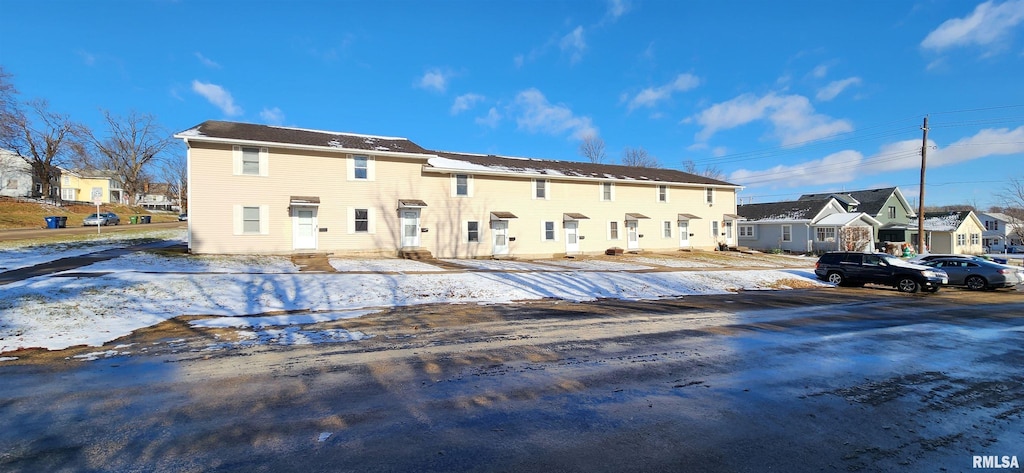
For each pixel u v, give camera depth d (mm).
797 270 24000
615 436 4117
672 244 34531
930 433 4238
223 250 20750
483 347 7480
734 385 5559
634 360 6691
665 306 12641
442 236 25766
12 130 45156
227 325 9141
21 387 5387
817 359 6840
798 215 40000
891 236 42531
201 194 20422
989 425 4438
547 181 29375
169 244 25625
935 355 7160
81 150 53969
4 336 7738
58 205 49156
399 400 5000
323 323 9500
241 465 3559
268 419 4453
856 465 3609
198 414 4570
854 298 15266
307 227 22312
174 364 6387
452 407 4801
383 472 3461
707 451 3834
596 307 12273
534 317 10492
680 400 5035
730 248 37000
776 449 3879
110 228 39469
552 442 3992
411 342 7836
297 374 5918
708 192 36656
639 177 33469
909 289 17562
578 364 6461
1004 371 6285
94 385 5461
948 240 41844
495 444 3945
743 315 11109
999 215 58562
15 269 14578
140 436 4055
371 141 25688
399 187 24500
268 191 21578
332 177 22891
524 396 5141
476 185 26938
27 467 3494
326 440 4004
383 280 15047
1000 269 18391
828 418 4559
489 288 14859
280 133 23641
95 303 10188
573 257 29266
